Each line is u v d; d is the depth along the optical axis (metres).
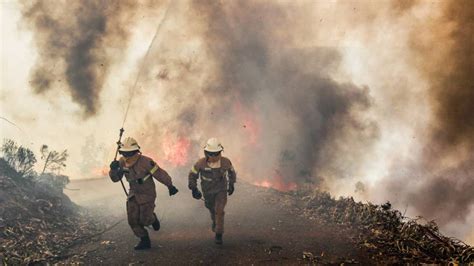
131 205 4.88
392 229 5.62
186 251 4.95
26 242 4.88
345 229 5.86
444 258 4.66
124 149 4.81
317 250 5.00
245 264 4.56
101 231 5.77
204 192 5.30
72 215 6.33
